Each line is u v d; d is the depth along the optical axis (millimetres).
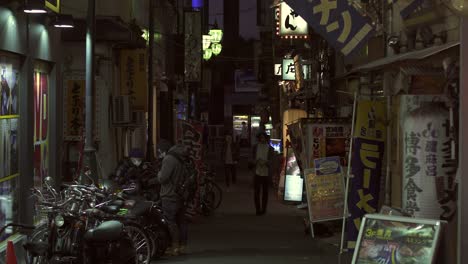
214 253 11945
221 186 27031
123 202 10133
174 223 11625
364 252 6387
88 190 9406
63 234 8508
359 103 10320
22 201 10297
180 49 39844
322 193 13094
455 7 6039
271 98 48656
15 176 10148
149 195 13664
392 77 10023
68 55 17297
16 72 10164
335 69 20938
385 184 11086
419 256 6086
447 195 8664
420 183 8727
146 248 10320
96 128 18250
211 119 73000
